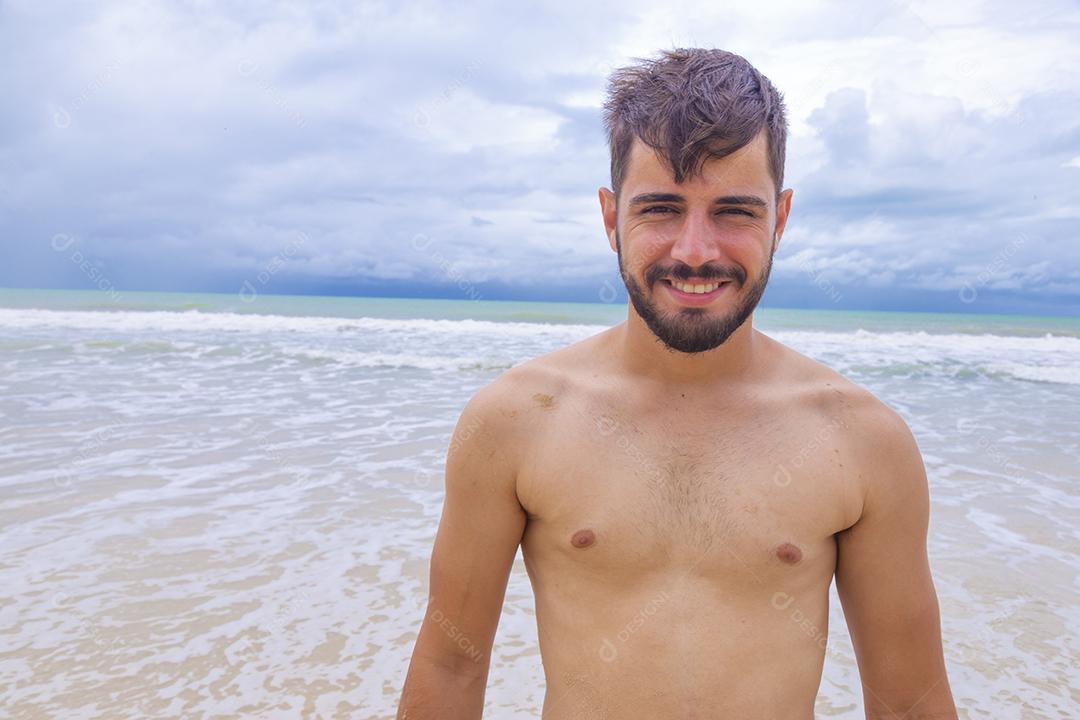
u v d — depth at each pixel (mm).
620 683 1571
